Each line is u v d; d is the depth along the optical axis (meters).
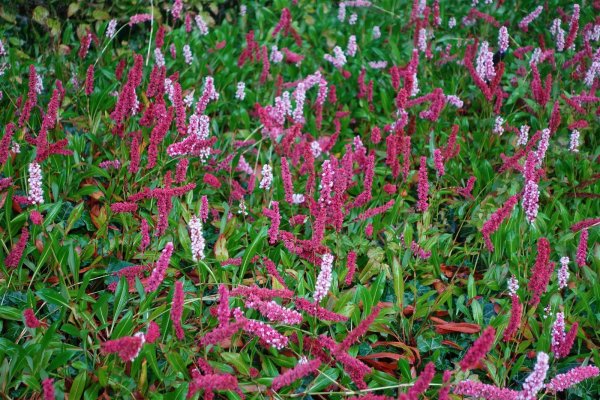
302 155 2.01
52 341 1.64
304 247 1.76
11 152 1.91
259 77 2.38
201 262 1.68
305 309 1.63
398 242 1.89
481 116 2.32
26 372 1.60
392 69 2.12
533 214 1.78
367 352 1.73
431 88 2.36
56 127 1.99
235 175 2.09
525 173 1.86
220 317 1.55
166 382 1.61
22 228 1.75
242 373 1.64
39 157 1.76
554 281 1.85
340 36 2.64
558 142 2.20
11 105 2.03
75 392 1.57
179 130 1.89
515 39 2.65
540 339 1.73
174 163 1.99
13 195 1.81
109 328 1.70
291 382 1.58
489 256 1.88
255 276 1.81
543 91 2.13
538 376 1.51
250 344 1.68
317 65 2.51
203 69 2.33
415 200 2.04
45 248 1.71
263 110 1.99
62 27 2.43
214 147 2.10
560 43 2.34
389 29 2.75
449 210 2.04
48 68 2.22
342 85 2.42
